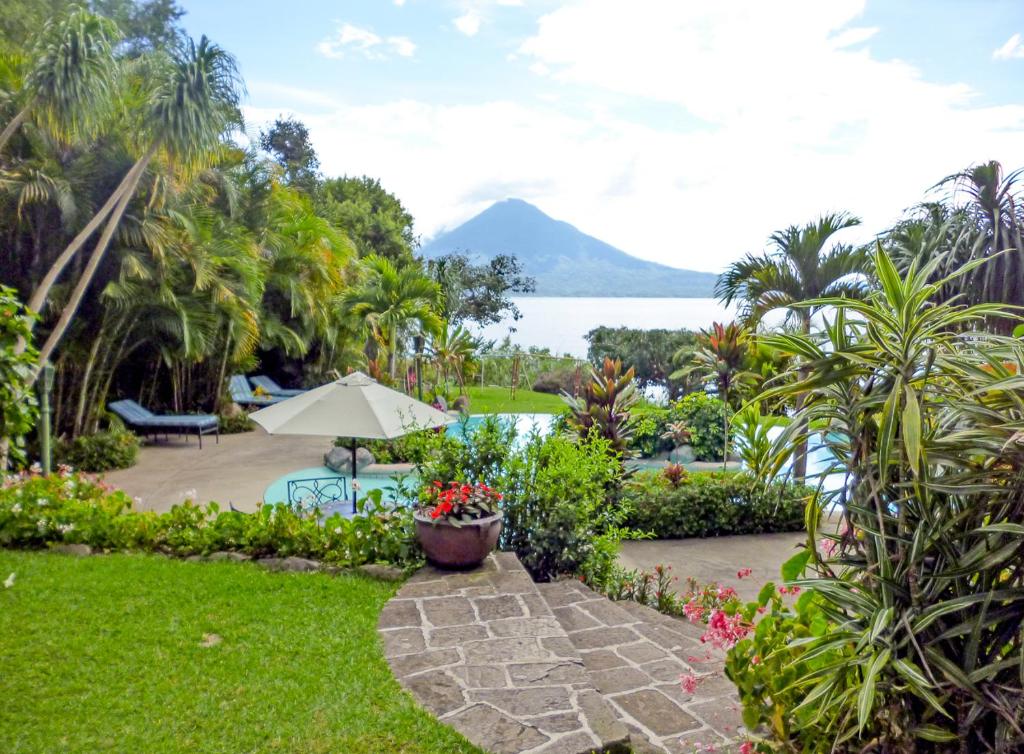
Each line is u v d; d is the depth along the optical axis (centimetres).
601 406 821
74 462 1019
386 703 302
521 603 416
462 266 2880
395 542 491
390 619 394
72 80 795
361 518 511
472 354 1869
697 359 1189
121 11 1619
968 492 165
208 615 396
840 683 197
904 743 185
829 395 197
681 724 307
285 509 525
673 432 1161
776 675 216
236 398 1559
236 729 282
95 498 621
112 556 507
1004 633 173
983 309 172
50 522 536
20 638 361
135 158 999
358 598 425
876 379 191
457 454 546
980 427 172
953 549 178
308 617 395
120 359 1220
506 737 274
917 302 175
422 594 431
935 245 731
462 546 462
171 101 862
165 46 957
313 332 1727
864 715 159
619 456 777
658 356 1964
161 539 530
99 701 302
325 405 617
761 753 220
